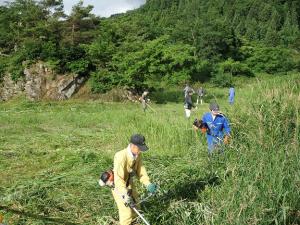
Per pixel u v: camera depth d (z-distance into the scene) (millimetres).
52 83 29219
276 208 5180
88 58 29750
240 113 8695
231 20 90500
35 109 25484
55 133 14445
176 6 102812
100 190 6852
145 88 30688
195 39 55688
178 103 30219
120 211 5156
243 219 4812
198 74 47531
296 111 7562
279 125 7242
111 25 33094
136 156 4957
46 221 5918
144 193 6234
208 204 5684
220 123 7762
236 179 5727
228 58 53562
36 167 9094
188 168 7262
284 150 6316
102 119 17969
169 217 5668
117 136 11766
